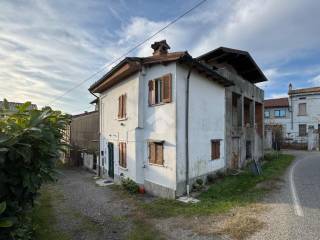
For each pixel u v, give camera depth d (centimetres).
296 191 910
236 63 1605
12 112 329
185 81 1004
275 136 2862
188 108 1011
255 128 1823
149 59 1037
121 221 727
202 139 1112
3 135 292
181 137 967
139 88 1102
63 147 434
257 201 807
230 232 584
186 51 888
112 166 1382
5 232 341
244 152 1580
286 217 647
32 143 336
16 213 371
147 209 831
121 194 1070
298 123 3181
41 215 780
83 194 1092
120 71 1161
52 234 628
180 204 858
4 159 302
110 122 1431
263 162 1814
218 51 1322
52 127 392
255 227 596
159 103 1016
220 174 1232
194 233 602
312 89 3138
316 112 3061
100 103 1608
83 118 1948
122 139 1259
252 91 1764
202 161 1105
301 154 2344
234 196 898
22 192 367
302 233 551
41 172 375
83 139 1934
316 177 1161
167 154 973
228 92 1383
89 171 1752
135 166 1112
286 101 3381
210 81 1197
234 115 1585
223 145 1305
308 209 705
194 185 1030
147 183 1080
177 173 938
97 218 763
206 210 762
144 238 590
